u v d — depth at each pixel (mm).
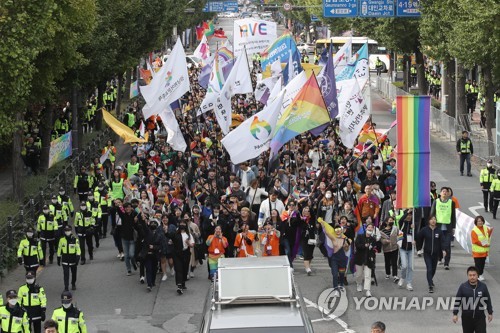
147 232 30469
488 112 56969
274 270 20469
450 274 31875
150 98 42969
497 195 40312
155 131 57062
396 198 29984
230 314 19094
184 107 69312
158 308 28969
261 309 19391
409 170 29766
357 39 118812
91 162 53969
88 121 65625
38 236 34938
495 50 50062
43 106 50875
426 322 26516
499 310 27484
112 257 35969
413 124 29969
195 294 30438
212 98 48625
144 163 46656
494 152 53594
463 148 51062
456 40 53688
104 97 76938
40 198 41594
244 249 29672
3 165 55844
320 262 34312
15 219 37281
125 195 38500
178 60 42781
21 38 34375
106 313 28500
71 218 41719
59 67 41875
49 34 36406
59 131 57688
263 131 36094
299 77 42219
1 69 33844
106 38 50750
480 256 30047
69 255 30578
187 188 42844
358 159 40875
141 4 62938
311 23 169625
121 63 62719
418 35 75438
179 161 44688
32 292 24719
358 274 29750
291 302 19641
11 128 35594
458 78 63656
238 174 41594
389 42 77938
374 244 28984
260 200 36094
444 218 31891
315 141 47469
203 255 32938
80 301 29891
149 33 72625
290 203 31719
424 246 29594
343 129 42219
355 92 41656
